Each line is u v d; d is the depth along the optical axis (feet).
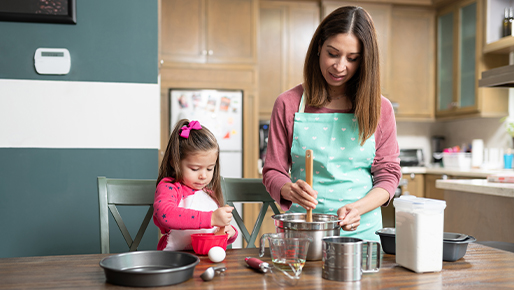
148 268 2.50
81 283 2.32
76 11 6.09
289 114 4.14
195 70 11.65
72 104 6.09
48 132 6.02
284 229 2.86
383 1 13.05
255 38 12.00
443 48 13.32
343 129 4.01
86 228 6.09
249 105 11.81
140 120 6.28
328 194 4.01
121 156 6.23
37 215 5.98
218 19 11.87
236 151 11.57
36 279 2.41
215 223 3.17
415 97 13.62
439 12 13.44
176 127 3.71
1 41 5.90
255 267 2.56
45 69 5.98
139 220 6.17
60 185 6.05
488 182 7.17
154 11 6.32
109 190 3.99
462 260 2.88
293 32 12.89
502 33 11.28
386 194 3.71
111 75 6.20
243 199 4.39
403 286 2.27
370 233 3.89
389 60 13.34
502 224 6.37
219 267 2.50
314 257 2.81
